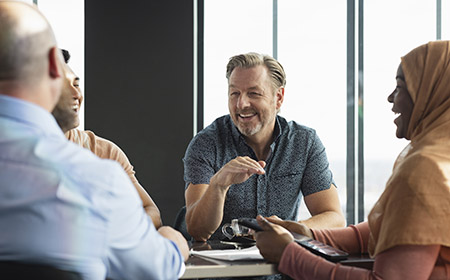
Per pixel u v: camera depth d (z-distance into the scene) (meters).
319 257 1.63
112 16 4.73
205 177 2.59
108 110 4.74
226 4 4.79
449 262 1.48
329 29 4.88
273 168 2.63
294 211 2.67
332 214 2.49
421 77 1.66
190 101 4.74
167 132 4.76
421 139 1.61
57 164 1.04
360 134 4.92
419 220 1.45
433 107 1.63
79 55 4.71
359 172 4.93
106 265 1.12
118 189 1.10
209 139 2.65
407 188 1.48
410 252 1.46
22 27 1.05
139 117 4.75
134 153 4.75
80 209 1.04
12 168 1.03
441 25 4.95
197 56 4.79
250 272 1.63
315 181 2.64
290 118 4.85
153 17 4.75
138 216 1.16
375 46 4.93
